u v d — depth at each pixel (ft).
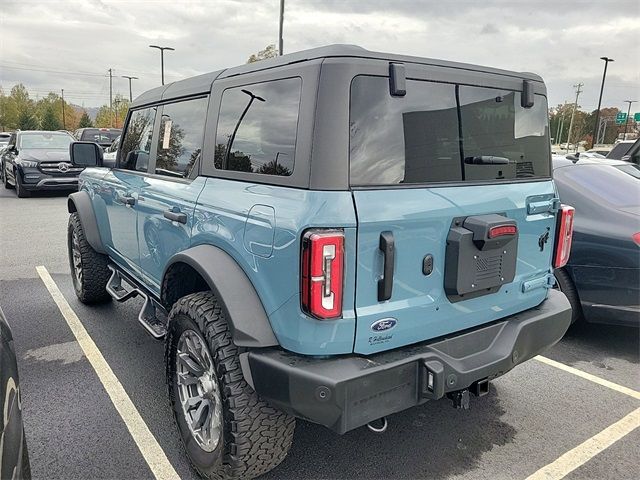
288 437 7.91
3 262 22.70
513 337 8.51
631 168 18.44
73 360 12.96
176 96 10.83
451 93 7.95
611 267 13.24
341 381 6.56
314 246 6.47
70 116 326.44
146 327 11.14
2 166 53.83
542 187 9.32
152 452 9.36
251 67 8.50
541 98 9.39
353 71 6.88
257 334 7.20
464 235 7.55
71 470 8.81
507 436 10.03
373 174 7.04
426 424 10.42
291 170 7.21
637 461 9.32
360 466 9.04
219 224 8.27
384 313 7.09
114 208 13.43
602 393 11.81
